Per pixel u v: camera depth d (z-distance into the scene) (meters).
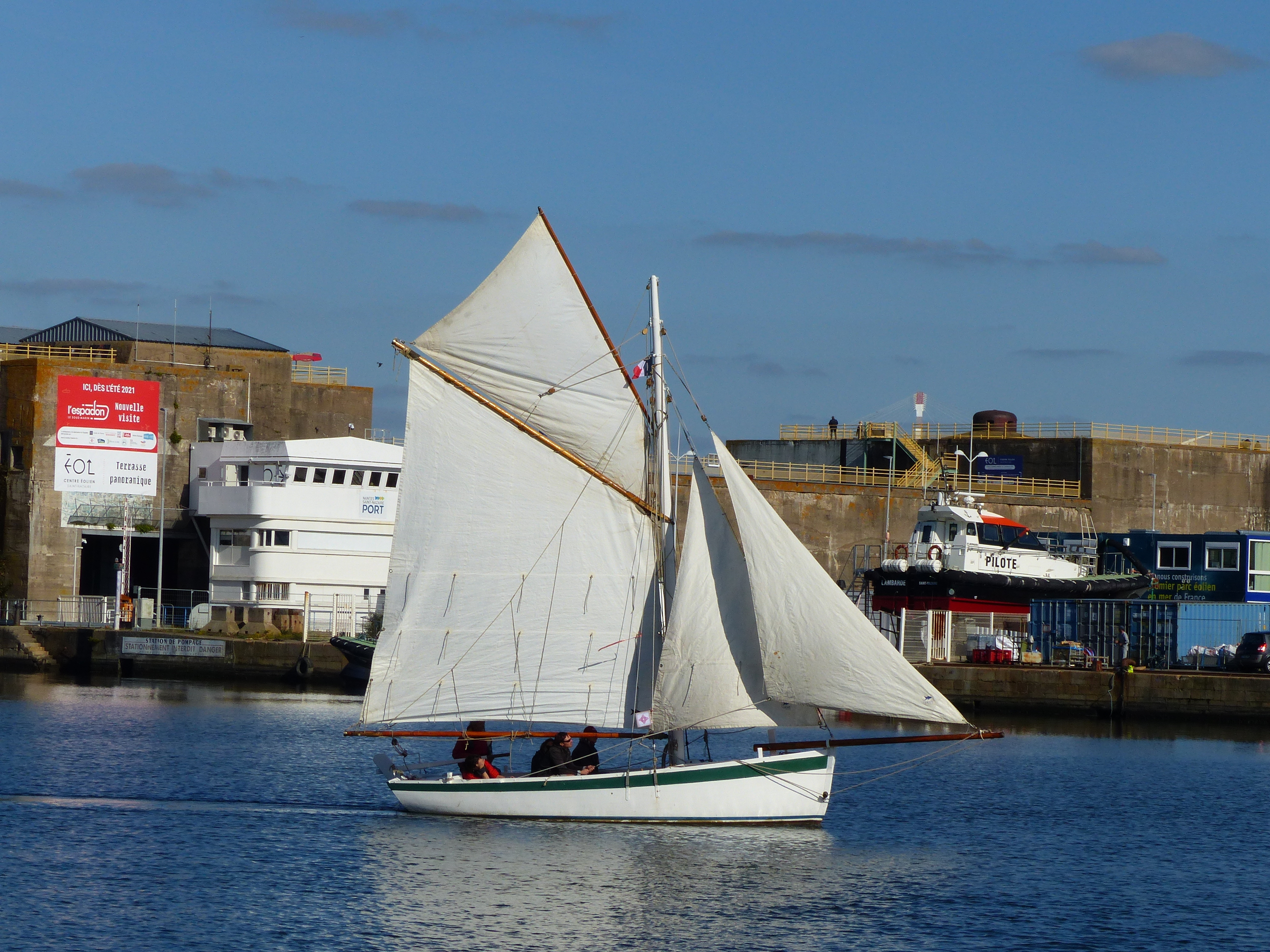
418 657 69.56
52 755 91.19
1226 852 69.69
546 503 69.31
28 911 55.69
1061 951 53.69
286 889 58.97
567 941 53.38
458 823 69.38
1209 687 114.94
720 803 67.88
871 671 64.00
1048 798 82.94
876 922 56.47
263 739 100.88
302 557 159.38
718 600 66.25
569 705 69.00
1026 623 138.50
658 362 68.88
